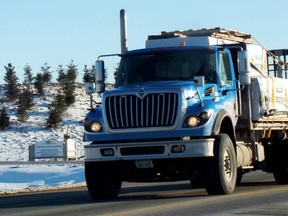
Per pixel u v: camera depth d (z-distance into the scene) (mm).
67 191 19234
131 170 15453
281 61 20500
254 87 17609
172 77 16094
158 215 11734
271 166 18984
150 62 16391
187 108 14828
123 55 16781
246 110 17312
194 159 15141
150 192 17516
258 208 12422
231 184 15375
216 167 14852
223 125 15898
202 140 14609
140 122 14891
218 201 13812
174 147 14672
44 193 18797
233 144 16031
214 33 18312
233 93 16641
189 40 18094
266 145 18859
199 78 15180
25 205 15070
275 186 18188
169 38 18297
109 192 15758
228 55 16750
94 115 15445
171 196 15766
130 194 17062
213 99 15406
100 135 15195
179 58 16250
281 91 19391
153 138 14812
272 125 18672
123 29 18547
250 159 17500
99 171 15531
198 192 16812
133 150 14930
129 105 14984
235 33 19172
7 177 26281
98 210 13094
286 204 13047
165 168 15047
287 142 19000
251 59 18344
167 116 14750
